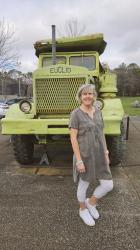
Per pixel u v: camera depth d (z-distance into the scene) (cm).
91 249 339
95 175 380
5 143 973
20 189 523
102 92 778
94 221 394
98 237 362
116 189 514
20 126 597
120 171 625
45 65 809
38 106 636
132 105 3497
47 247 344
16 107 652
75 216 415
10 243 352
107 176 386
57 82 628
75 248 341
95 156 377
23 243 352
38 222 400
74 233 372
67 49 800
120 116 594
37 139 659
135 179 570
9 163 699
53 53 722
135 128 1310
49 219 407
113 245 346
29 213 426
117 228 382
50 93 631
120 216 413
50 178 582
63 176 594
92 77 684
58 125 590
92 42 773
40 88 632
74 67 623
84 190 392
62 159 727
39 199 476
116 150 634
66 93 629
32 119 598
